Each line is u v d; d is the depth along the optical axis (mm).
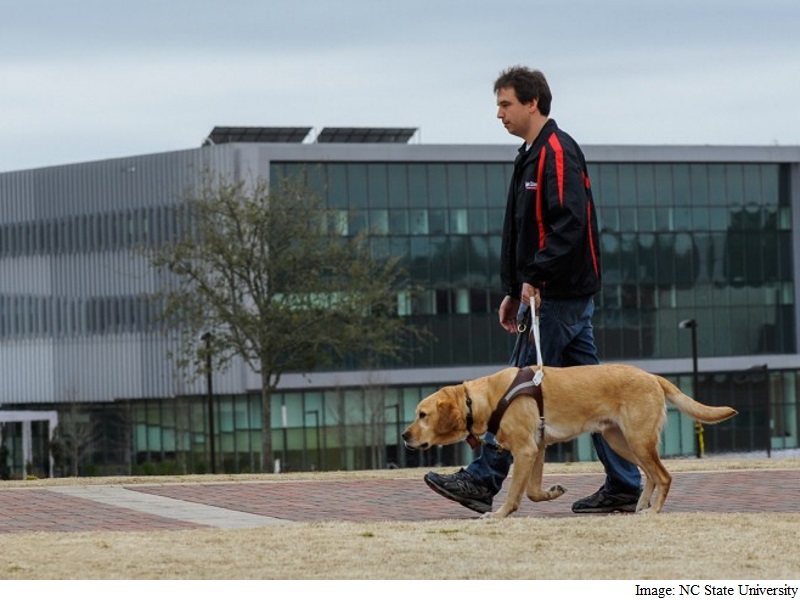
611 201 77250
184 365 61812
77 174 79375
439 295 74000
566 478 15406
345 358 72062
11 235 82938
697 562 8969
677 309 78250
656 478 11312
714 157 78812
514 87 11750
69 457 76062
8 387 83188
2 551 9617
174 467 71250
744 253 79812
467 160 74188
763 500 13031
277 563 9062
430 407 11156
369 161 72938
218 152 71938
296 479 16875
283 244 61062
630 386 11258
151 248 65375
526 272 11594
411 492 14469
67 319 80000
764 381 79625
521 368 11320
